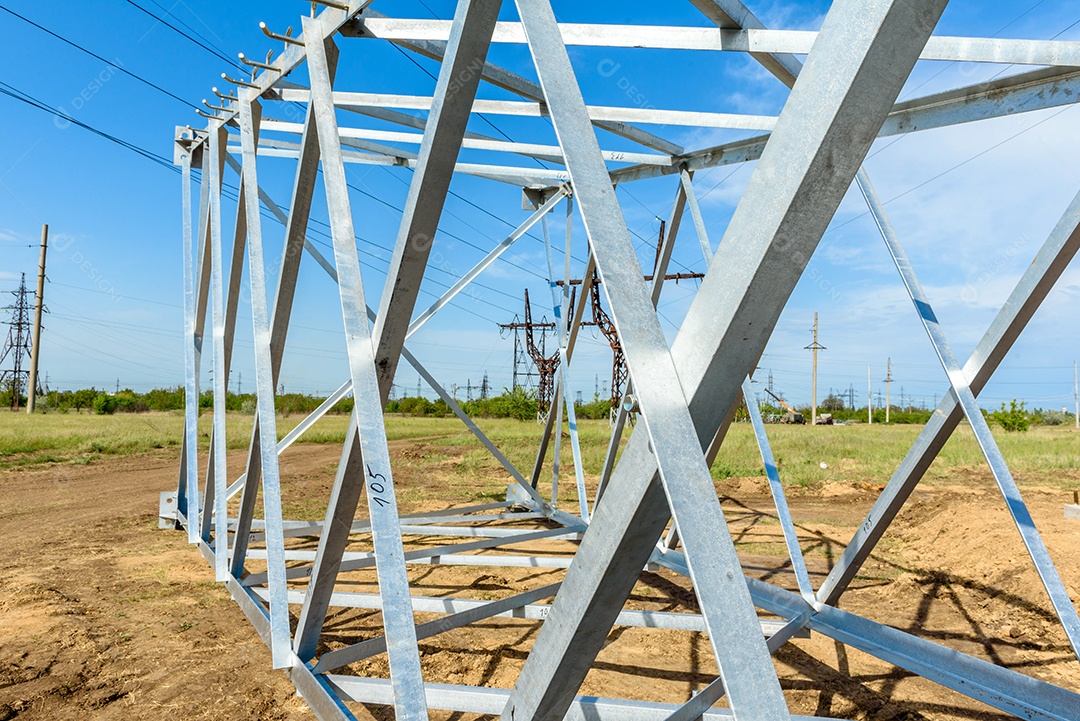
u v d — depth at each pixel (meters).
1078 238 2.29
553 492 7.91
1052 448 18.50
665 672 3.60
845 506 9.65
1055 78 2.60
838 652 3.93
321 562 2.69
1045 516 6.69
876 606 4.97
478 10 1.67
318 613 2.91
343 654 2.92
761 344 1.07
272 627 3.05
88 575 5.36
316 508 8.75
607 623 1.27
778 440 22.38
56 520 7.66
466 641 4.04
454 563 5.45
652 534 1.16
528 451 17.53
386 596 1.92
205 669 3.55
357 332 2.32
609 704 2.48
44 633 4.04
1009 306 2.53
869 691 3.39
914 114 3.23
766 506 9.62
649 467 1.06
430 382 6.07
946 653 2.87
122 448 15.70
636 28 2.78
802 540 7.25
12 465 12.63
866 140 0.92
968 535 6.31
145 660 3.67
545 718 1.41
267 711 3.09
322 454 17.56
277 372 3.73
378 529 2.02
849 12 0.89
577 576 1.24
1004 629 4.36
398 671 1.82
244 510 4.22
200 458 14.81
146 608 4.57
